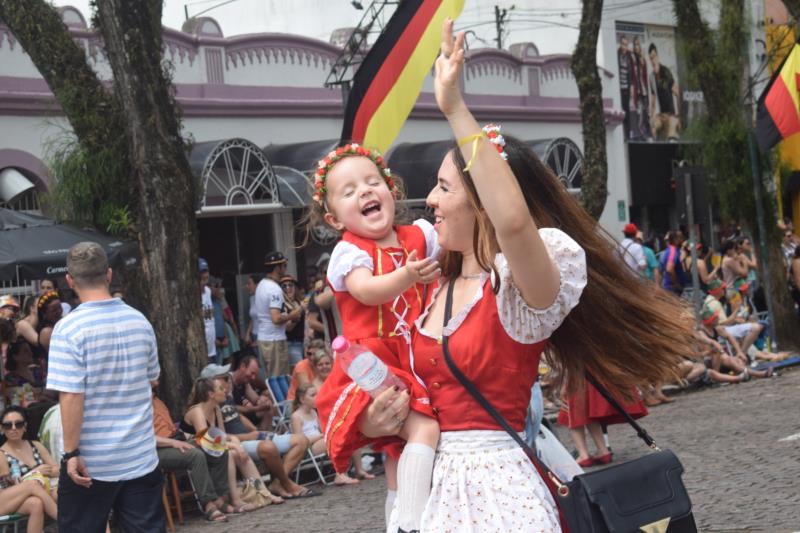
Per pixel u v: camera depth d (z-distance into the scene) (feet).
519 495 10.05
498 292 10.10
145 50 37.24
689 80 61.98
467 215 10.57
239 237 58.03
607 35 82.94
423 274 10.51
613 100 83.05
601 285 10.77
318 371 36.42
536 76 78.13
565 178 67.67
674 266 59.82
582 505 10.00
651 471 10.25
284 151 60.13
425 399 10.56
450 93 9.64
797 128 55.01
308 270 60.44
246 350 47.65
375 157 12.48
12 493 27.27
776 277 60.39
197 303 37.58
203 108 57.88
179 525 31.01
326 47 64.49
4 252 34.94
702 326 52.19
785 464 29.68
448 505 10.16
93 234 37.24
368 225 11.93
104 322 18.48
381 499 31.78
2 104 48.37
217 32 59.57
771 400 43.37
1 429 29.17
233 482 32.37
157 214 37.19
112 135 38.11
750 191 60.59
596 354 10.96
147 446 18.80
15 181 48.34
